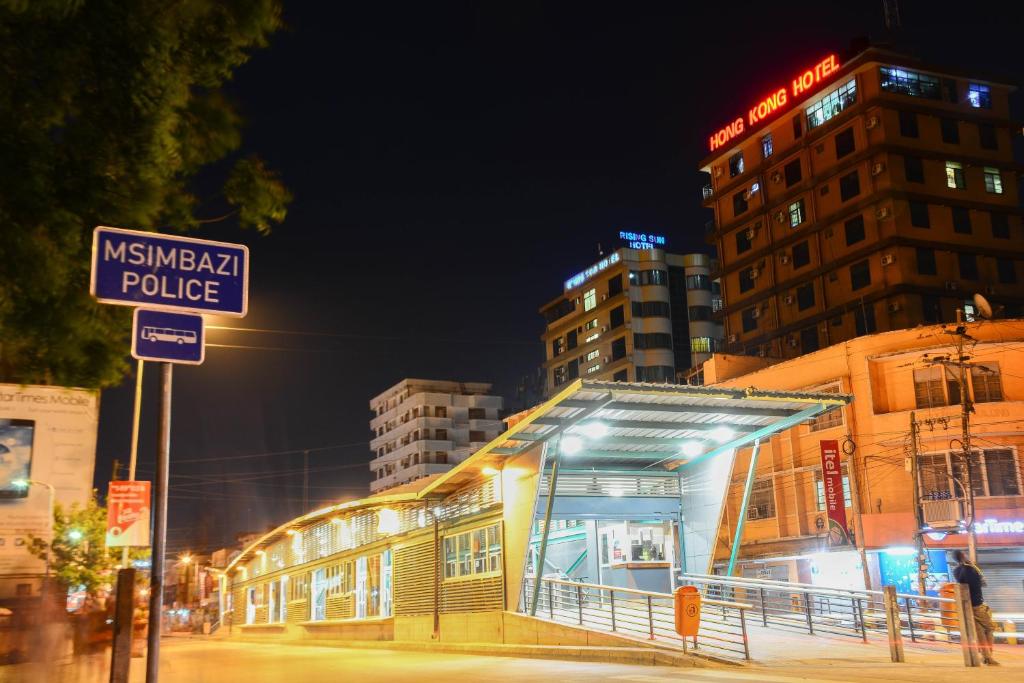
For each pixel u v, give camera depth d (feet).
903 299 171.94
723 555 146.82
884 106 178.81
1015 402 122.21
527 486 70.95
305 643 136.87
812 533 136.98
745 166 212.23
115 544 66.39
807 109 196.95
